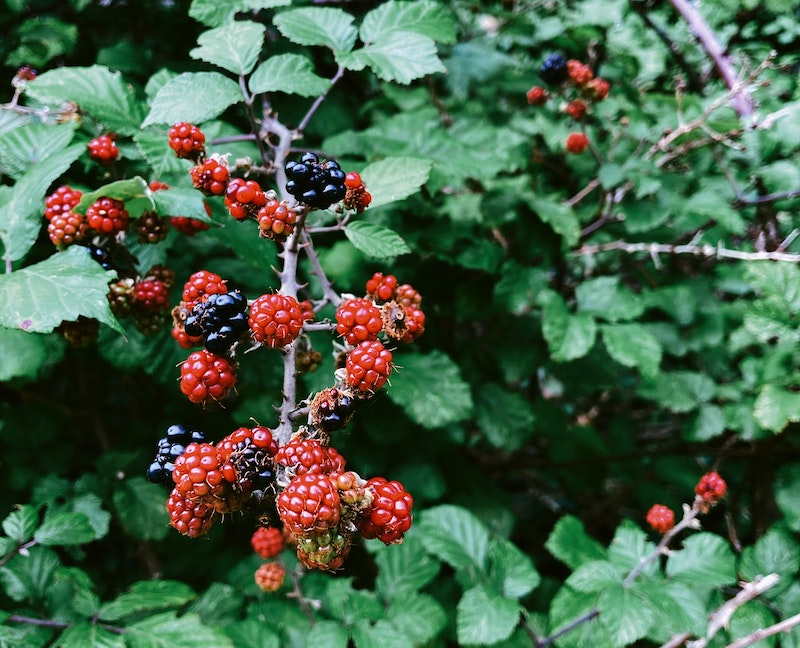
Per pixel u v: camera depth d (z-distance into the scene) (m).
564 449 0.62
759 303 0.42
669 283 0.56
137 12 0.53
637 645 0.42
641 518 0.66
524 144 0.56
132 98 0.40
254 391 0.53
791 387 0.42
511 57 0.61
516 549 0.42
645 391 0.51
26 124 0.39
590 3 0.55
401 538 0.30
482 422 0.54
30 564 0.41
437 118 0.52
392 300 0.35
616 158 0.53
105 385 0.64
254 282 0.46
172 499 0.30
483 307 0.52
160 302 0.37
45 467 0.53
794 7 0.53
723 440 0.57
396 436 0.50
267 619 0.44
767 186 0.44
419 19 0.41
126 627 0.38
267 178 0.40
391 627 0.41
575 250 0.54
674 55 0.56
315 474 0.29
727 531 0.56
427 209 0.47
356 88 0.60
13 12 0.51
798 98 0.45
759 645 0.38
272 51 0.47
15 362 0.39
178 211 0.36
